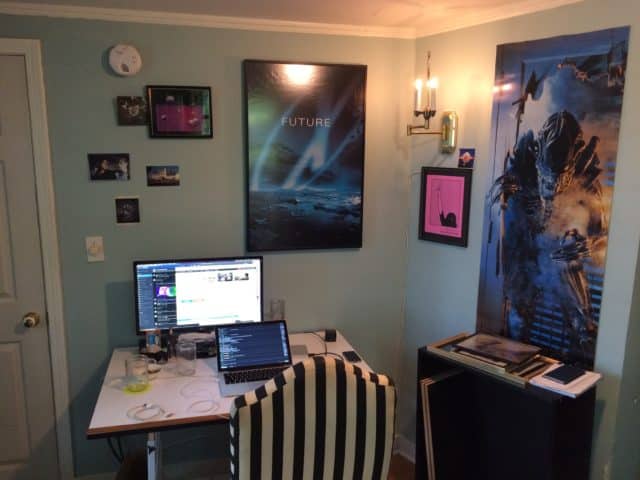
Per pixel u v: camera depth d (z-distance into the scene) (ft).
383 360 10.03
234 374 7.57
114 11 7.88
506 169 7.89
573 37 6.93
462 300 8.81
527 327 7.86
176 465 9.25
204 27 8.27
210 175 8.67
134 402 6.86
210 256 8.89
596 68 6.73
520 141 7.67
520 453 7.39
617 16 6.50
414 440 9.84
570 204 7.16
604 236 6.84
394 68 9.11
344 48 8.86
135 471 7.97
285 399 5.44
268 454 5.51
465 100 8.39
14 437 8.71
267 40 8.54
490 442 7.82
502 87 7.83
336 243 9.30
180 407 6.76
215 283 8.38
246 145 8.68
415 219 9.48
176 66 8.27
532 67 7.42
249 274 8.48
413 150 9.37
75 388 8.71
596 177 6.85
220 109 8.53
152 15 8.02
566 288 7.32
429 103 8.50
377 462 5.93
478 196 8.36
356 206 9.27
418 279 9.57
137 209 8.48
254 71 8.47
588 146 6.90
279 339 8.00
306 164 8.93
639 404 7.36
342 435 5.69
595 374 6.91
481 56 8.08
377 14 8.04
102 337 8.67
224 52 8.40
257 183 8.79
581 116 6.94
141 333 8.23
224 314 8.50
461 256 8.75
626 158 6.56
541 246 7.55
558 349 7.50
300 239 9.14
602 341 7.01
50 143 8.04
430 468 7.81
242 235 8.97
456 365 7.55
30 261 8.29
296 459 5.63
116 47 7.89
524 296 7.85
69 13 7.77
